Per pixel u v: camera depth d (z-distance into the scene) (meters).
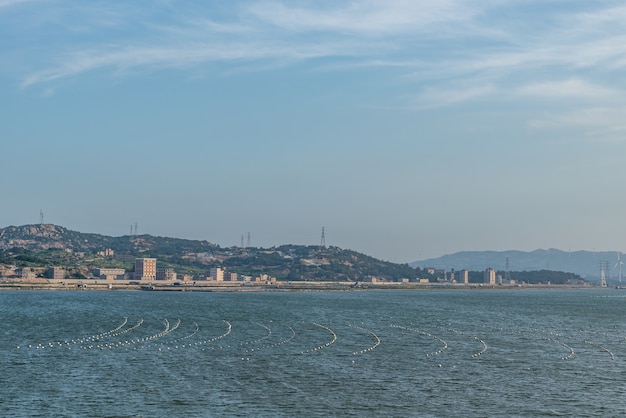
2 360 150.75
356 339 194.38
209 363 147.38
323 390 120.44
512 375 136.88
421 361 153.12
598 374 138.88
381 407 109.12
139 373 134.50
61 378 129.25
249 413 104.75
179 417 102.31
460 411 107.56
